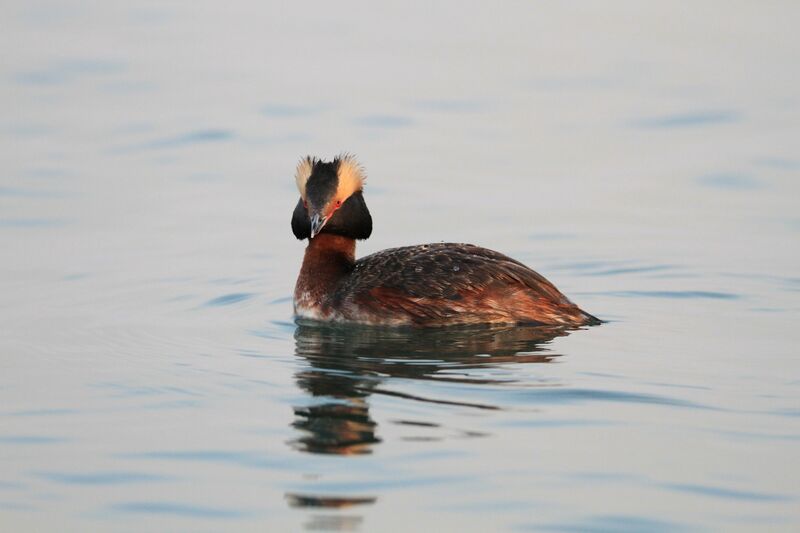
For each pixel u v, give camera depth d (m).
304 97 28.31
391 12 36.38
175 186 22.39
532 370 13.20
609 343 14.20
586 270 17.88
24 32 34.31
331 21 35.56
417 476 10.50
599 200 21.55
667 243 19.08
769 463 10.74
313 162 16.30
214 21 35.69
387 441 11.25
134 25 35.28
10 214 20.66
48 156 24.06
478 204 21.42
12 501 10.21
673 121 26.31
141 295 16.81
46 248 18.98
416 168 23.48
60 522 9.84
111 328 15.30
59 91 28.84
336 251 15.91
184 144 24.95
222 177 22.98
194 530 9.66
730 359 13.55
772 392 12.47
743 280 17.12
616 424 11.62
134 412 12.20
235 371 13.41
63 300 16.55
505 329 14.80
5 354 14.23
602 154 24.25
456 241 19.47
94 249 18.98
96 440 11.47
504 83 29.44
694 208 20.98
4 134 25.53
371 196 21.91
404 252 15.65
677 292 16.64
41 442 11.45
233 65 31.03
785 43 32.56
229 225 20.34
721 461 10.79
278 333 15.02
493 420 11.73
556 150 24.56
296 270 18.14
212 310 16.19
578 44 32.84
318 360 13.75
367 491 10.25
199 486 10.43
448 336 14.59
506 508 9.93
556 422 11.67
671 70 30.39
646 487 10.29
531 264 18.23
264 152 24.45
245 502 10.10
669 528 9.62
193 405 12.34
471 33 33.94
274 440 11.34
